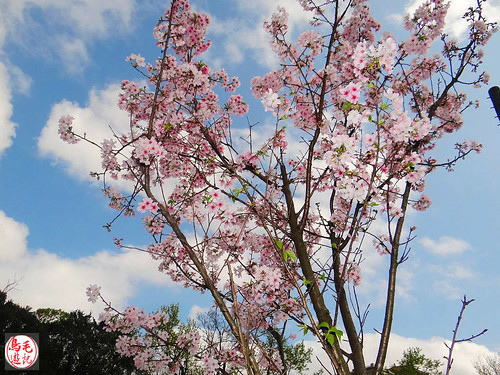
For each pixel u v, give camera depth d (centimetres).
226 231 385
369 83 283
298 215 369
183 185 465
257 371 211
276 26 424
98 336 1026
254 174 437
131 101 478
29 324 915
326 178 428
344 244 288
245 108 515
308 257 349
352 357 292
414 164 294
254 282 349
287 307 359
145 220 421
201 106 481
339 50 450
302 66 446
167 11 483
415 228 286
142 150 339
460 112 510
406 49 411
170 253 460
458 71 454
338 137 282
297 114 465
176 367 432
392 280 263
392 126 299
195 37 506
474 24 484
